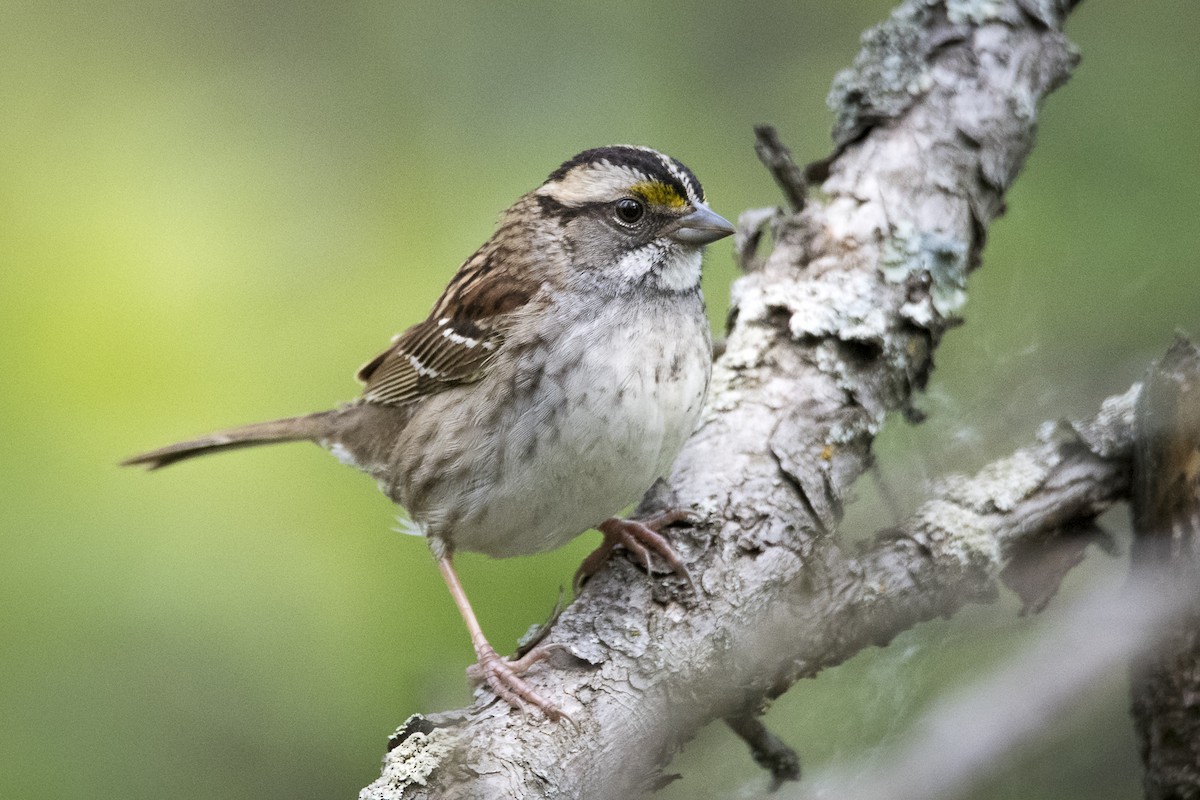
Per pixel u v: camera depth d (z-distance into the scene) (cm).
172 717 991
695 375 807
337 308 1195
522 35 1334
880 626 764
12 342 1150
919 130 933
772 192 1259
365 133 1318
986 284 1004
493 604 1012
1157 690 752
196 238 1234
